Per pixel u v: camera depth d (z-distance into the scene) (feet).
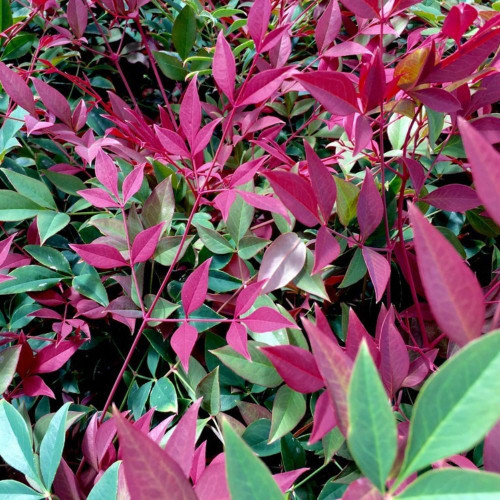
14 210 2.57
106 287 2.72
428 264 0.75
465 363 0.66
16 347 2.12
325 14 2.54
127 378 2.58
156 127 2.13
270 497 0.70
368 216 1.87
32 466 1.66
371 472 0.70
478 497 0.64
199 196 2.13
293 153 3.30
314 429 1.28
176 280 2.58
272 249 2.10
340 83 1.57
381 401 0.69
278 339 2.01
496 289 2.26
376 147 2.45
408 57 1.67
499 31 1.56
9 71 2.64
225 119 2.96
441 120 2.06
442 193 2.05
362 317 2.45
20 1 3.93
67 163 3.26
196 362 2.29
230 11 3.31
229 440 0.71
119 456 1.86
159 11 4.02
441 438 0.66
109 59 3.89
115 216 2.72
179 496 0.77
